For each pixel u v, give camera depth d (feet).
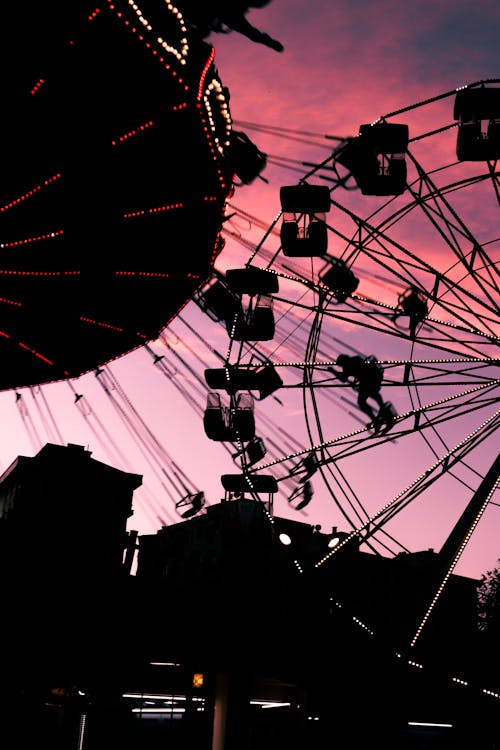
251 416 71.41
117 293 60.95
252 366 71.26
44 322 61.05
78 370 69.21
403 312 67.67
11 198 50.75
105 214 53.67
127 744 86.28
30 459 139.85
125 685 86.94
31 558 84.23
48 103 47.11
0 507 150.10
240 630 87.04
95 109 48.11
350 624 76.23
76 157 49.70
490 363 67.10
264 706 95.86
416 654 68.69
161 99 49.21
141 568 158.20
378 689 68.95
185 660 86.94
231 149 58.44
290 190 65.57
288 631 85.51
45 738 80.74
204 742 86.43
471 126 62.95
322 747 81.76
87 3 44.11
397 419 67.15
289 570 75.56
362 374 67.87
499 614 140.56
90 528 139.03
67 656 82.53
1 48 44.70
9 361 65.67
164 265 60.70
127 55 46.78
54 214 52.47
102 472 143.74
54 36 44.65
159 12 47.19
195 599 88.53
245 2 50.98
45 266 55.77
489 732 87.45
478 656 70.54
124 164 51.42
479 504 64.85
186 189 55.31
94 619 83.97
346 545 70.90
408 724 89.35
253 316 69.41
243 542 89.20
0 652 80.53
